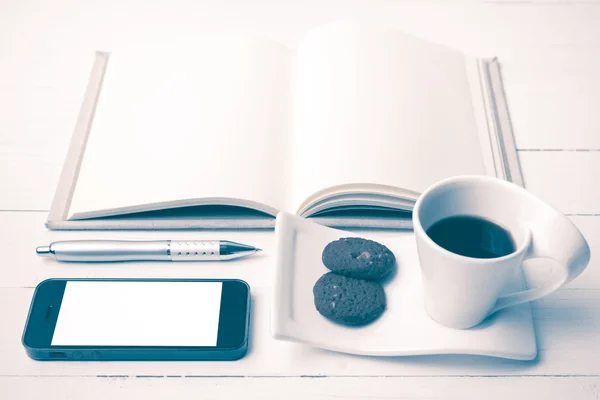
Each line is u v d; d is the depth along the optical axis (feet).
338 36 2.70
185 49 2.79
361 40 2.67
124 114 2.55
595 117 2.76
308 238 2.13
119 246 2.21
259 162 2.35
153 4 3.29
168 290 2.09
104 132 2.50
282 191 2.31
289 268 2.02
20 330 2.09
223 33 3.12
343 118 2.39
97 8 3.25
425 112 2.47
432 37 3.12
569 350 2.04
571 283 2.20
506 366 2.00
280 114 2.52
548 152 2.62
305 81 2.59
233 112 2.49
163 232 2.34
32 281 2.21
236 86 2.59
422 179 2.24
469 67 2.80
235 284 2.11
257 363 2.01
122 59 2.78
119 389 1.95
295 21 3.20
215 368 1.99
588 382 1.97
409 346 1.90
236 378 1.98
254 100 2.54
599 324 2.10
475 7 3.29
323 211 2.29
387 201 2.23
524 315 1.98
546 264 2.15
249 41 2.78
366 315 1.93
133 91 2.64
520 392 1.95
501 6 3.30
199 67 2.70
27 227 2.36
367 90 2.48
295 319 1.92
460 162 2.36
